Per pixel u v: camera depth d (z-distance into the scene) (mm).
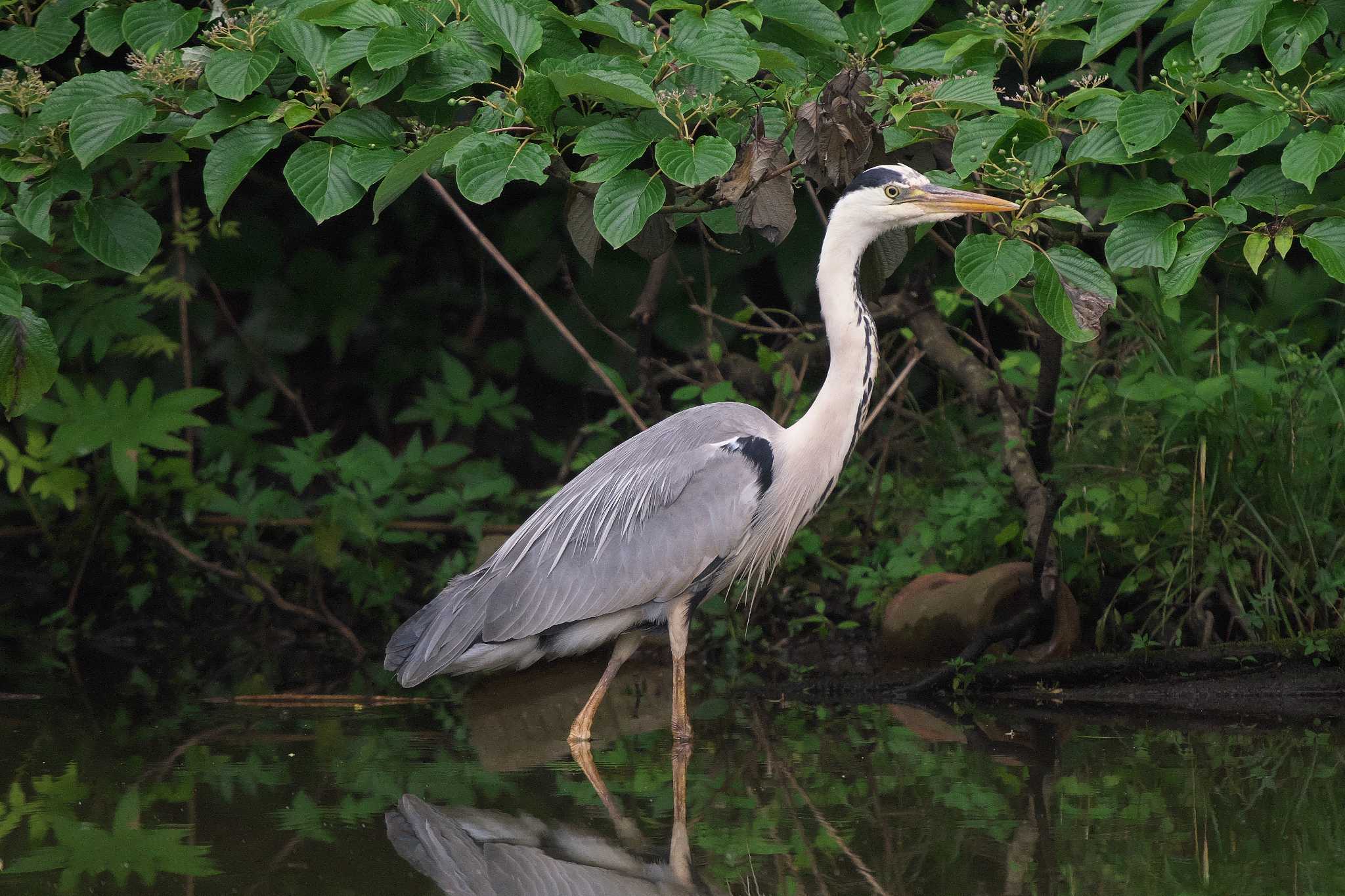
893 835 7309
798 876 6691
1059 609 11555
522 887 6602
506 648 9977
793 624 12789
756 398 14711
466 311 19609
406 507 14680
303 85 11164
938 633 11539
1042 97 8820
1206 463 11648
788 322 16625
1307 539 11016
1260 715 10203
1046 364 10500
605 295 17875
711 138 7922
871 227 9727
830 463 10180
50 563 15633
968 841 7164
